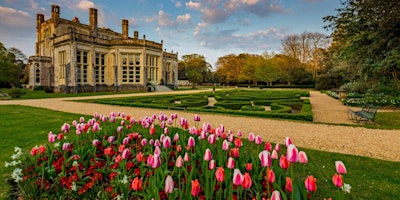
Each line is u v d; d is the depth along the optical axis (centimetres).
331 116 1248
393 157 535
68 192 310
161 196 271
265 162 251
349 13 1255
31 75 4081
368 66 1303
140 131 605
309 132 779
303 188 242
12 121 947
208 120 1002
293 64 5519
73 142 468
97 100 1853
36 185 321
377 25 1185
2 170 427
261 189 293
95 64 3500
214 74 8306
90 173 358
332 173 425
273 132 780
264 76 5538
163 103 1552
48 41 4222
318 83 4325
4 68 3488
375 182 389
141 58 3750
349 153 564
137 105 1502
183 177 337
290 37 5562
